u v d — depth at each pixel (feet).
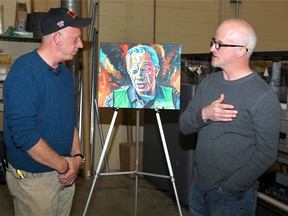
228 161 5.49
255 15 14.12
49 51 5.66
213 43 5.65
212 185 5.73
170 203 11.14
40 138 5.38
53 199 6.00
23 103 5.24
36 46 13.79
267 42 14.29
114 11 13.80
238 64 5.41
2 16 12.08
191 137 9.98
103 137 14.17
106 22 13.75
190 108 6.29
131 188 12.39
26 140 5.25
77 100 13.50
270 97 5.10
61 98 5.92
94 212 10.41
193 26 14.21
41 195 5.82
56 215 6.57
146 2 14.01
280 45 14.55
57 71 5.85
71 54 5.83
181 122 6.25
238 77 5.45
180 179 10.53
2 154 11.45
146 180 13.16
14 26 12.81
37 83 5.45
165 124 11.29
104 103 8.39
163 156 11.62
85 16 12.93
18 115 5.21
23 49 13.62
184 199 10.37
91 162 13.80
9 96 5.30
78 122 13.50
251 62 9.39
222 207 5.67
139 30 14.12
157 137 11.97
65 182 5.98
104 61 8.39
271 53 7.95
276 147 5.16
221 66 5.51
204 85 6.02
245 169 5.28
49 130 5.76
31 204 5.83
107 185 12.66
